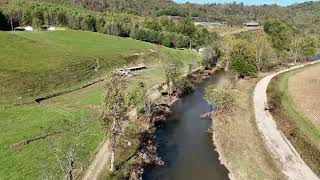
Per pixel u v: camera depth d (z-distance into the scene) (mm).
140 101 85125
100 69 126562
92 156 61938
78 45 154875
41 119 76625
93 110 84688
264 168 61719
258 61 147000
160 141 75625
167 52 168000
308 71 151875
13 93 91375
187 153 70000
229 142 72938
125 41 180625
